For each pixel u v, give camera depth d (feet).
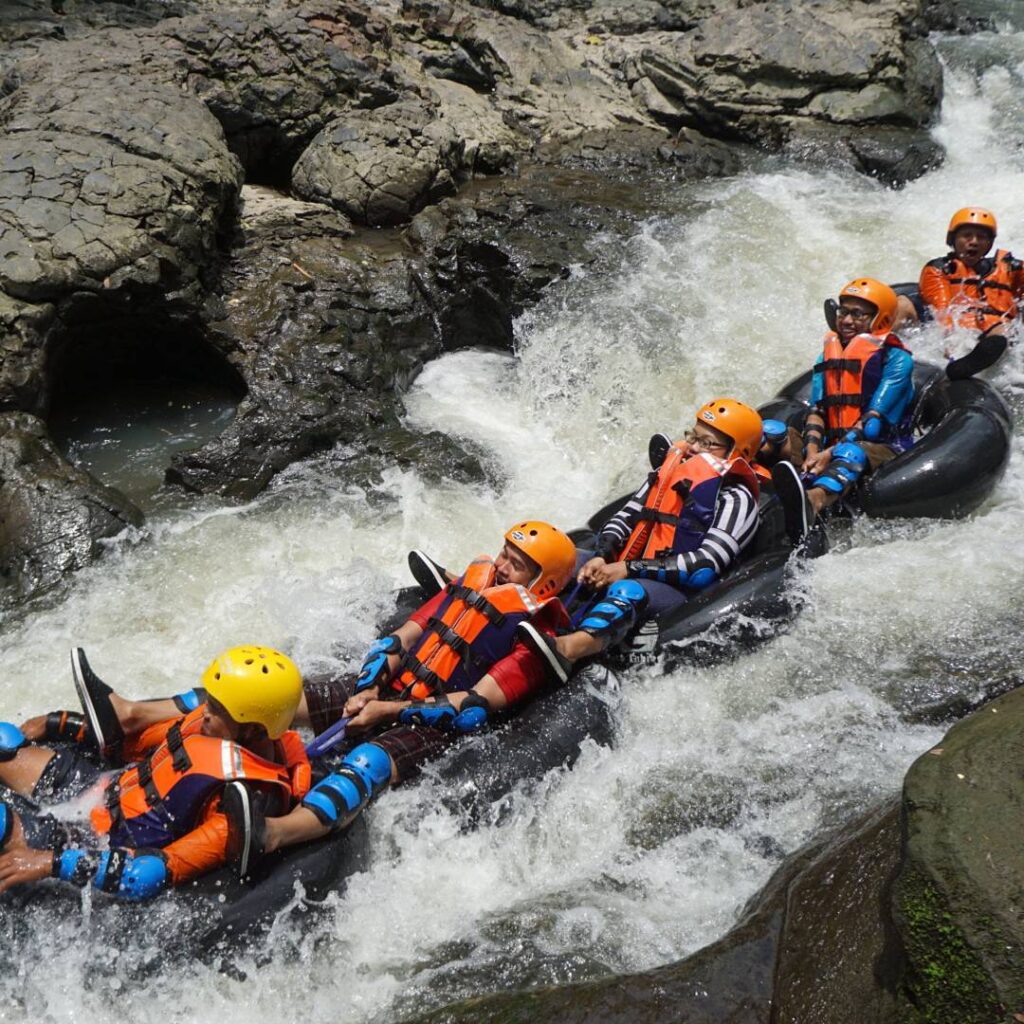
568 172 34.58
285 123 32.12
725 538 18.43
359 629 17.61
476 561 16.57
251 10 35.42
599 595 18.16
